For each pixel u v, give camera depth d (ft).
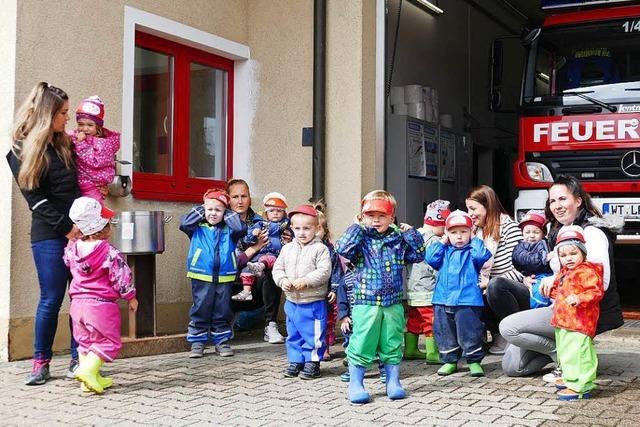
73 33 23.02
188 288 26.66
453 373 20.22
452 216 19.71
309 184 28.71
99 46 23.77
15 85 21.45
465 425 14.94
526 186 31.42
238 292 25.63
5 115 21.54
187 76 27.71
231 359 22.31
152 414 15.96
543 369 20.54
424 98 36.83
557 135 30.96
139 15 25.07
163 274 25.82
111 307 17.97
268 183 29.32
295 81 29.01
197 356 22.49
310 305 19.61
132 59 24.80
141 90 26.05
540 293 18.44
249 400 17.22
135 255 23.25
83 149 19.36
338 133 28.17
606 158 30.19
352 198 27.94
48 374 18.90
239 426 15.02
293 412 16.11
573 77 31.07
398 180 34.06
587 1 31.14
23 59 21.66
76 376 17.57
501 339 22.95
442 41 42.73
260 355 23.00
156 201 26.05
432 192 36.55
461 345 19.74
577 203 18.45
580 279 16.96
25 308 21.48
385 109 28.55
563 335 17.22
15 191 21.26
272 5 29.35
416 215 34.73
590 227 17.92
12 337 21.16
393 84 37.22
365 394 16.88
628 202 29.89
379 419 15.49
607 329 18.60
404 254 17.60
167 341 23.27
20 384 18.65
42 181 18.34
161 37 26.55
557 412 15.93
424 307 21.84
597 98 30.53
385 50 28.66
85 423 15.24
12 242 21.21
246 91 29.63
